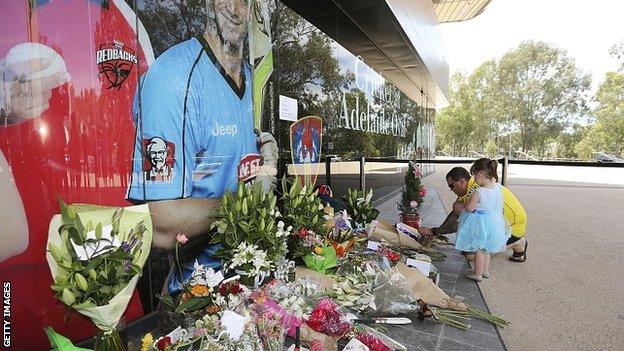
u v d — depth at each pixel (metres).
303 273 3.13
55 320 2.19
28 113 2.03
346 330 2.35
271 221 2.93
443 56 18.02
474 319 3.14
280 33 4.54
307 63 5.25
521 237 4.73
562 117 52.50
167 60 2.80
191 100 3.04
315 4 5.39
